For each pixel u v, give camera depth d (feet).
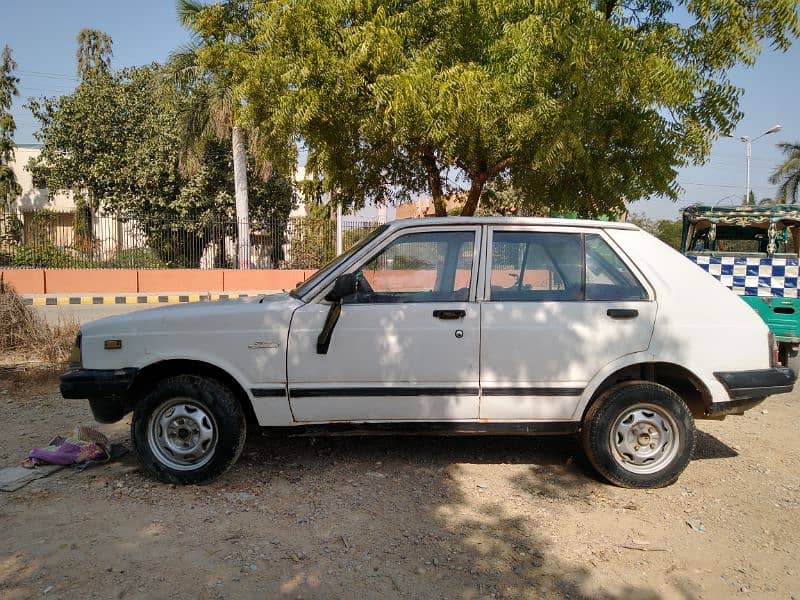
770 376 14.19
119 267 61.26
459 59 25.03
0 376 22.88
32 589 9.55
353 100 24.22
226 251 65.10
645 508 13.17
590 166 24.82
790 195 103.55
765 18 20.92
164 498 13.04
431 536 11.67
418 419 13.91
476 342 13.78
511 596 9.79
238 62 28.22
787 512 13.08
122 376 13.50
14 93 95.81
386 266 14.32
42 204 96.37
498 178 33.40
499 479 14.56
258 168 67.62
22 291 56.03
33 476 13.97
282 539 11.38
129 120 76.18
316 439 17.06
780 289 28.35
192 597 9.46
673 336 14.08
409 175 32.83
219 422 13.50
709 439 17.95
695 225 31.24
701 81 22.62
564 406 14.06
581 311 14.06
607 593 9.97
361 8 23.27
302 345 13.64
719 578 10.50
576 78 20.94
